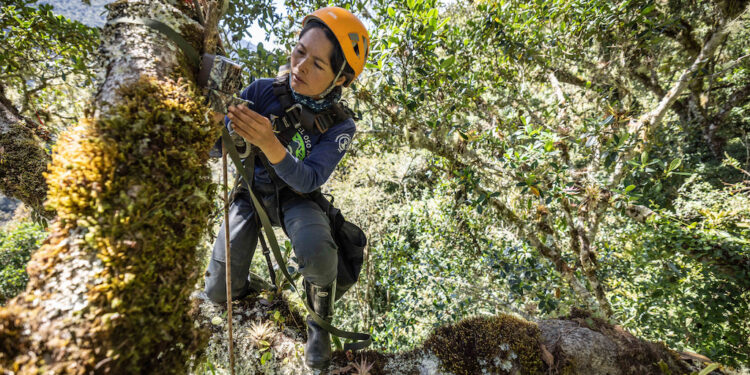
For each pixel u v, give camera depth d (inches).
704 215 159.3
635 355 69.9
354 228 61.9
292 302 67.4
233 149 40.1
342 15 49.4
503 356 61.2
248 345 58.6
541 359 63.8
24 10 81.4
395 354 62.7
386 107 123.3
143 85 30.0
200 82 34.6
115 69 31.1
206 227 34.6
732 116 377.1
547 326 73.2
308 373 55.4
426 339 64.8
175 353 30.7
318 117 55.1
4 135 73.9
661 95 272.1
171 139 30.2
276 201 56.8
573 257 171.9
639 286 170.4
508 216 143.3
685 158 361.7
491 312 160.1
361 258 63.5
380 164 276.7
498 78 167.9
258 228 60.7
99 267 26.7
